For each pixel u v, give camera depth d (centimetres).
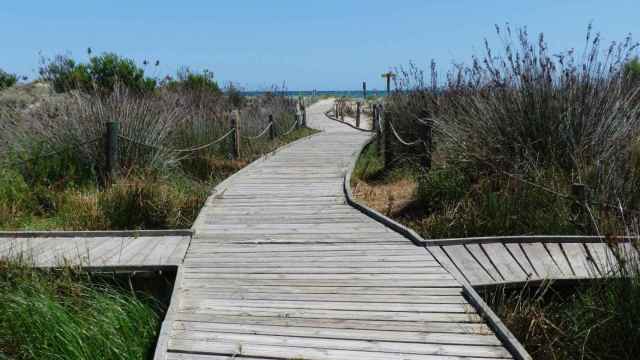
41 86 1376
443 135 920
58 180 841
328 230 660
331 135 1895
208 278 497
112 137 834
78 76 1338
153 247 588
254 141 1415
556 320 450
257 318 414
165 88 1530
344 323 405
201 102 1405
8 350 396
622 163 674
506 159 722
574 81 738
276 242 611
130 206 707
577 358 402
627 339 391
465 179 740
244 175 1055
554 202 643
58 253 557
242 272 513
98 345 393
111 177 832
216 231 659
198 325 402
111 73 1622
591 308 418
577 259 529
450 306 433
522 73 757
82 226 685
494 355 360
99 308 435
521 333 430
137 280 521
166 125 973
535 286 478
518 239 584
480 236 632
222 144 1226
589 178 651
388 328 397
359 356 359
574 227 611
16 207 741
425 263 532
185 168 1037
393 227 661
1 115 970
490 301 475
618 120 724
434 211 729
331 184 962
